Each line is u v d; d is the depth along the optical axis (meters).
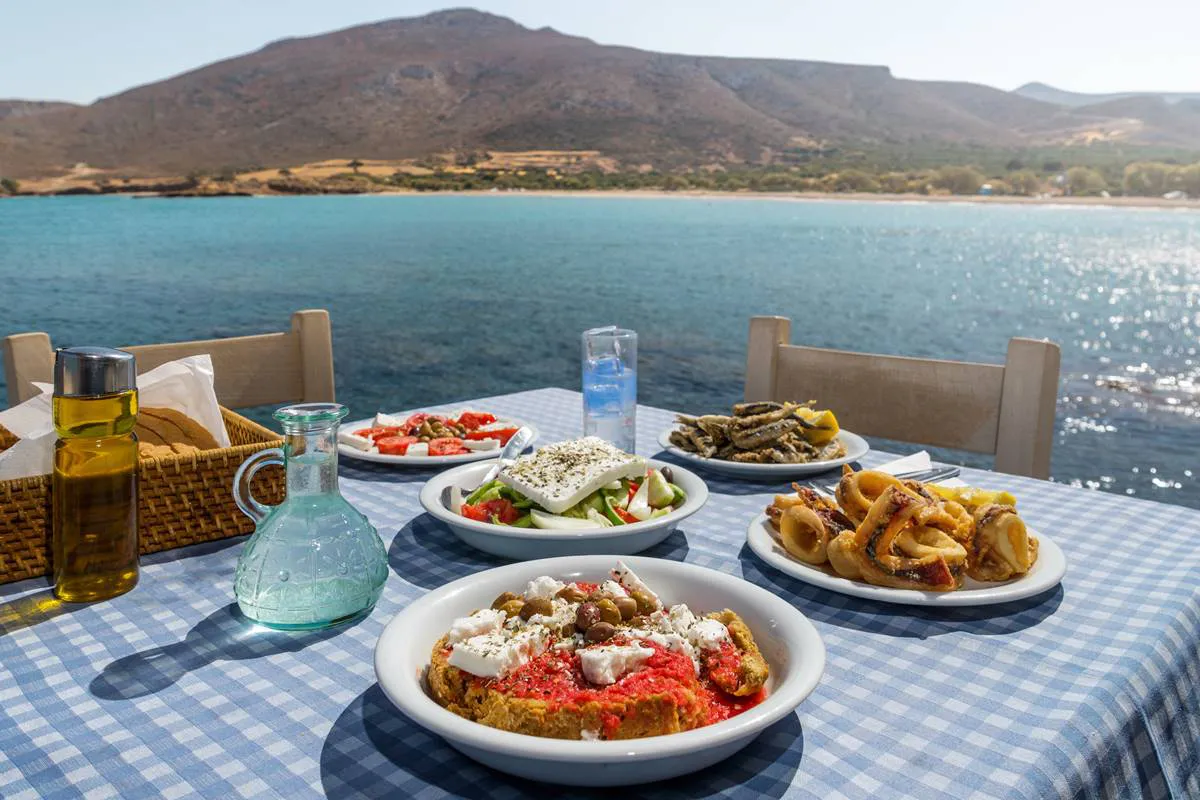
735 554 1.09
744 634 0.74
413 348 12.41
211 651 0.83
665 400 9.39
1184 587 0.96
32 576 1.00
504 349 12.40
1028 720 0.69
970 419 1.78
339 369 10.89
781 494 1.34
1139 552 1.08
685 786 0.61
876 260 29.19
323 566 0.86
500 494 1.15
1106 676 0.76
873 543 0.93
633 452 1.50
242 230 38.09
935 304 19.31
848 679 0.76
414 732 0.69
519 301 17.72
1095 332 15.87
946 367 1.81
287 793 0.60
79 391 0.90
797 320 16.53
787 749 0.65
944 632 0.86
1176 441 7.93
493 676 0.64
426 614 0.76
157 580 1.00
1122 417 8.91
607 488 1.13
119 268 23.36
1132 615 0.89
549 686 0.63
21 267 23.56
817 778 0.62
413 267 23.92
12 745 0.66
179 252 27.89
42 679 0.77
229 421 1.39
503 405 1.96
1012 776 0.61
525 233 36.75
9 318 15.37
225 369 1.91
